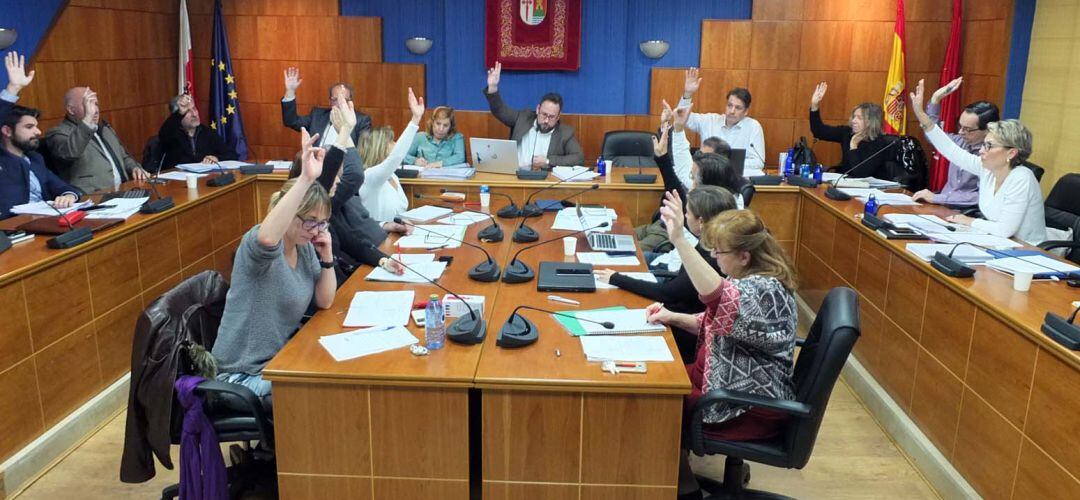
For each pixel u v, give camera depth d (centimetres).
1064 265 328
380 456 251
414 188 501
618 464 247
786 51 686
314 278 291
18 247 347
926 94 679
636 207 499
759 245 260
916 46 671
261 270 266
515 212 443
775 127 702
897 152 566
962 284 311
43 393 335
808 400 249
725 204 304
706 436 265
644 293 314
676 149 471
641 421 243
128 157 546
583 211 454
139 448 263
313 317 287
